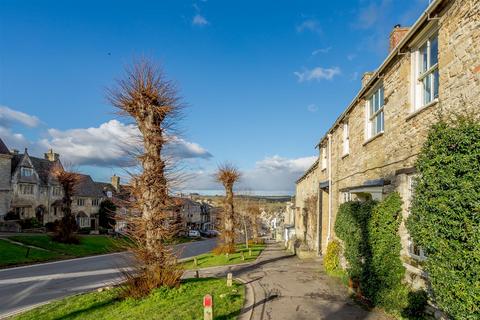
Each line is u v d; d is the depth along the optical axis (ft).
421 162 21.53
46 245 102.22
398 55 30.71
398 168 30.76
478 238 16.28
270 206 278.26
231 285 38.37
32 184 149.79
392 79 32.81
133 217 35.32
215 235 246.88
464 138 17.38
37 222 137.59
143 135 34.86
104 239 135.23
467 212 17.02
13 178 141.38
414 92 28.73
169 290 33.91
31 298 47.01
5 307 42.37
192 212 274.36
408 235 27.76
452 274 17.99
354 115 46.37
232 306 29.76
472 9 20.65
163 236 35.22
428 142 20.98
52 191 161.07
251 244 136.46
